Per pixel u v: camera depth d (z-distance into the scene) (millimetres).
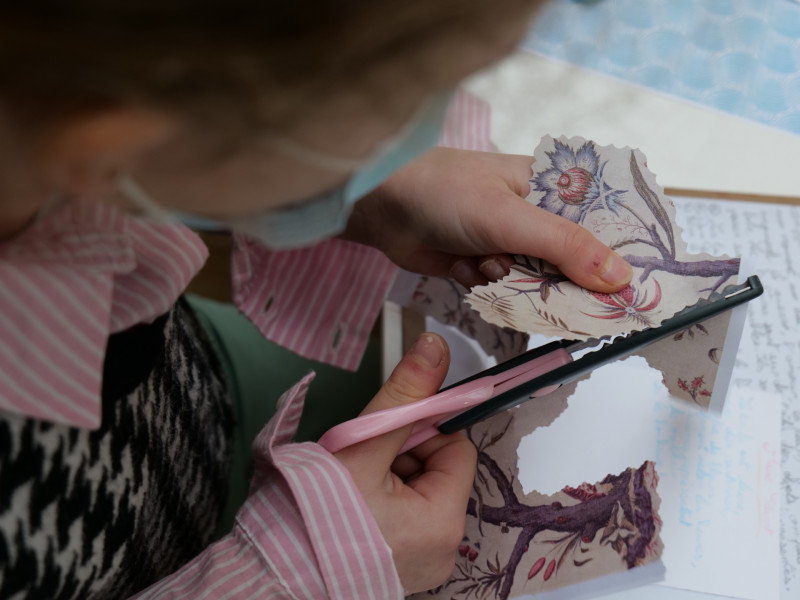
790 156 598
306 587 395
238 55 169
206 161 208
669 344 453
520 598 444
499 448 472
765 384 497
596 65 609
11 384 312
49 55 172
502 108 286
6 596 339
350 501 393
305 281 548
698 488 463
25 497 335
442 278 538
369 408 437
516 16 192
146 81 176
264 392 635
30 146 210
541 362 425
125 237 356
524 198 475
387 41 178
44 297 317
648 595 438
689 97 619
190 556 537
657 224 449
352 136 209
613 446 473
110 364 378
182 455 482
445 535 423
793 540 446
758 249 549
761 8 633
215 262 848
